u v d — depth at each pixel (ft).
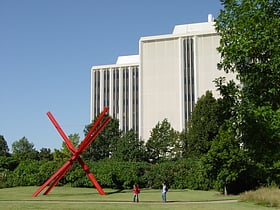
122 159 234.38
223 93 63.52
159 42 348.38
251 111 57.31
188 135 219.00
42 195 125.70
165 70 343.87
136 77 390.63
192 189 170.60
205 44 337.11
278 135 55.83
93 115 394.52
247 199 100.89
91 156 277.03
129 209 76.23
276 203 85.25
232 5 61.31
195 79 334.44
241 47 56.13
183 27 357.00
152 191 157.28
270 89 56.39
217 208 80.28
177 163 180.55
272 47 54.13
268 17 56.65
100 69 400.67
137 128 382.01
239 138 62.34
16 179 189.16
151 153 238.27
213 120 206.59
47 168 186.50
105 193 139.23
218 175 135.95
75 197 116.47
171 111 336.70
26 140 436.35
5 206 80.74
